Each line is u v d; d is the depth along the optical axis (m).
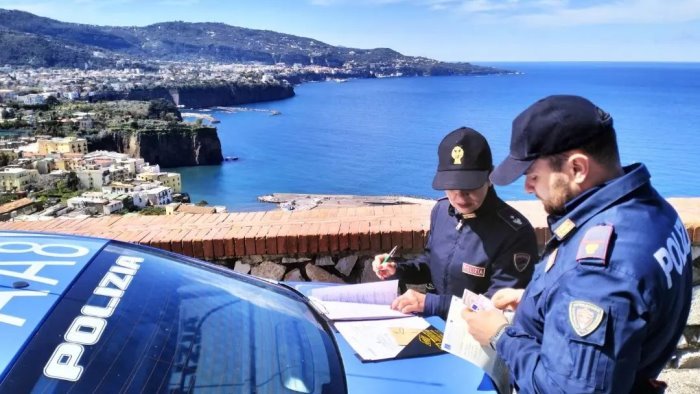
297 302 2.01
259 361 1.53
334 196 67.94
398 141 114.00
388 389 1.63
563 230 1.50
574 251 1.44
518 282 2.32
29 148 97.38
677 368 3.54
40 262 1.60
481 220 2.35
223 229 3.97
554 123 1.47
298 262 3.89
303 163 93.44
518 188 46.97
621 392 1.33
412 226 3.85
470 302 1.97
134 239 3.79
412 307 2.25
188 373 1.37
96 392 1.18
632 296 1.30
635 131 102.44
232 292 1.86
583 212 1.47
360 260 3.88
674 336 1.45
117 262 1.74
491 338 1.71
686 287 1.44
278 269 3.91
